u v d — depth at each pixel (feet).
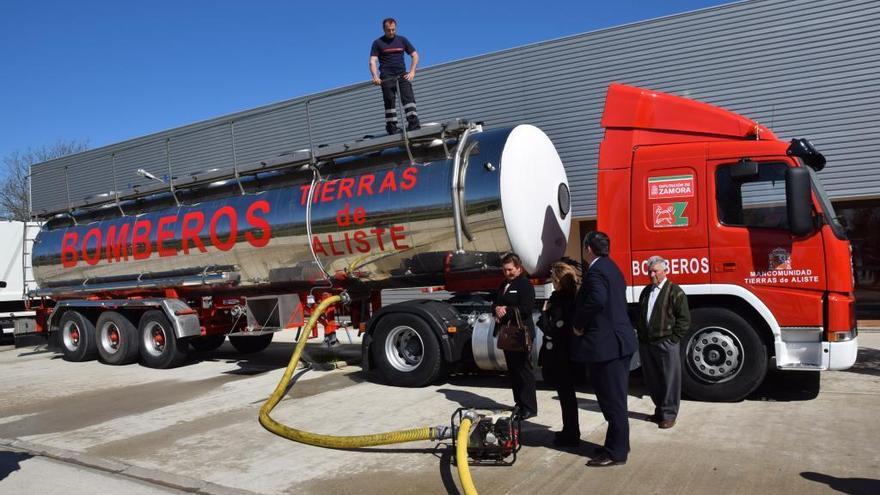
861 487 14.88
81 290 41.04
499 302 20.86
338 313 32.07
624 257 24.35
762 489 14.88
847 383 26.11
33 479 18.11
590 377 17.17
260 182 33.53
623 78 47.98
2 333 54.39
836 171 42.39
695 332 23.20
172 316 35.47
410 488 16.03
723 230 22.94
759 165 22.79
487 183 26.08
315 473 17.56
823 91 42.52
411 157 28.43
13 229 54.60
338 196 29.78
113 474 18.38
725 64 45.01
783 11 43.39
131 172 73.82
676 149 24.02
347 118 60.03
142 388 31.48
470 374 30.32
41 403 29.17
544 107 50.78
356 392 27.45
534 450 18.37
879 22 40.93
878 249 44.78
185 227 35.40
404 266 28.66
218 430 22.59
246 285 34.04
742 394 22.63
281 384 26.61
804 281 21.89
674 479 15.72
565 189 29.07
